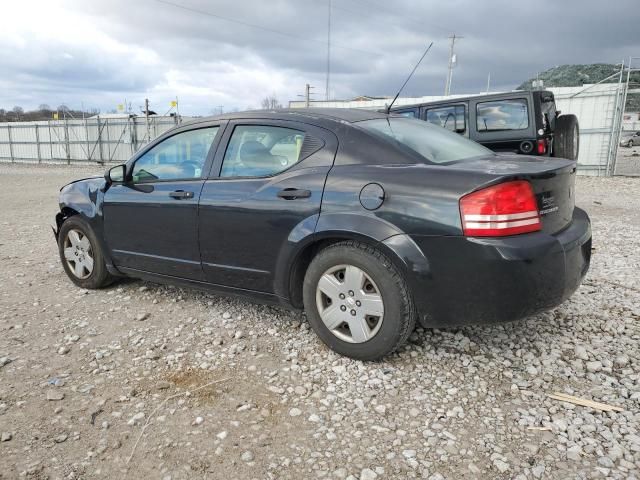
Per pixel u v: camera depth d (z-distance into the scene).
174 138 4.06
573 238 3.00
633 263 5.30
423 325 2.95
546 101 9.14
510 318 2.73
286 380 2.99
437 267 2.78
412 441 2.41
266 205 3.35
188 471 2.22
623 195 11.22
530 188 2.74
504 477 2.17
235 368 3.15
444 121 9.37
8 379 3.03
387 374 3.03
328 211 3.09
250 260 3.50
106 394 2.86
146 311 4.14
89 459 2.30
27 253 6.40
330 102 21.98
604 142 15.83
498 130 8.85
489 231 2.66
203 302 4.32
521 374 3.03
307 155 3.33
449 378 2.99
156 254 4.06
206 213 3.65
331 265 3.14
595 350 3.31
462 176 2.77
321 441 2.42
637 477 2.15
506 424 2.54
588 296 4.28
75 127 27.95
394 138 3.24
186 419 2.61
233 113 3.84
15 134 30.77
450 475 2.18
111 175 4.37
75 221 4.63
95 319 3.99
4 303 4.39
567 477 2.16
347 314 3.13
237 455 2.33
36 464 2.27
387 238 2.87
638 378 2.96
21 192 14.43
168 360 3.27
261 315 4.00
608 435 2.43
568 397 2.77
